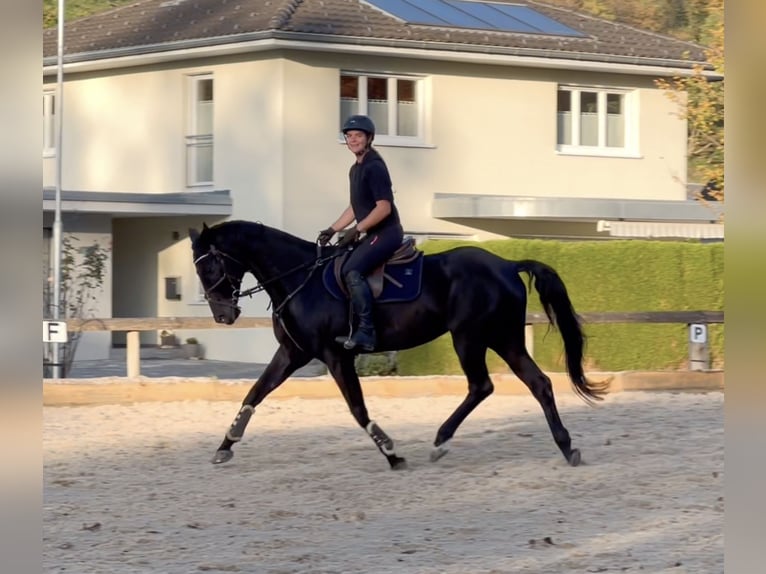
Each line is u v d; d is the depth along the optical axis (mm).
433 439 13578
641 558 8609
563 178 29297
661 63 29359
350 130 11531
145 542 9078
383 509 10242
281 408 15922
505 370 20734
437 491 10906
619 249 22031
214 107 27312
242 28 25656
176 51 26781
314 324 11492
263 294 26094
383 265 11586
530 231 28672
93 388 16078
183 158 28016
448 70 27812
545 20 30172
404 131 27594
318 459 12383
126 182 29203
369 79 27078
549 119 29109
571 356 12008
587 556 8672
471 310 11727
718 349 22672
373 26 26406
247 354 26344
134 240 29062
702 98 28578
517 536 9297
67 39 29953
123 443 13273
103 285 26250
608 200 26844
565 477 11477
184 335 28250
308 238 26281
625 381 18109
